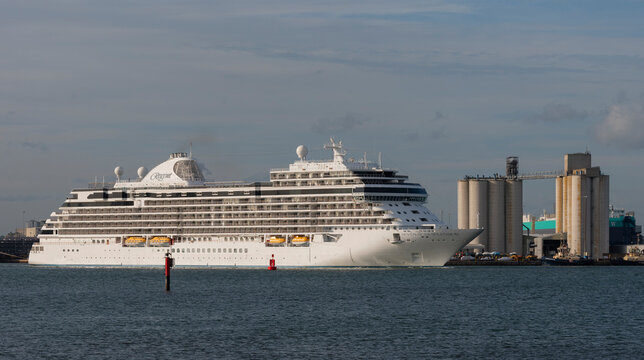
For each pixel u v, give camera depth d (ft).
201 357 629.92
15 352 650.02
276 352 645.10
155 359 625.00
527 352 643.45
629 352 643.45
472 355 634.43
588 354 637.30
